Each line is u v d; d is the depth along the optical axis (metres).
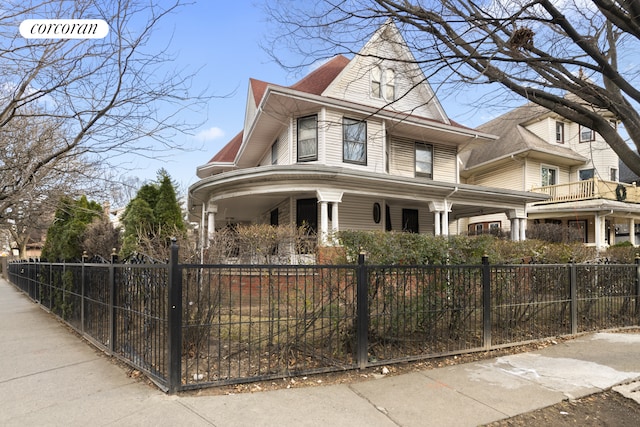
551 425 3.24
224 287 5.01
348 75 13.31
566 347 5.61
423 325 5.08
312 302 4.50
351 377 4.22
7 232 22.23
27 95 5.00
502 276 5.69
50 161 5.70
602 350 5.44
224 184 10.66
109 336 5.11
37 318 8.41
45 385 3.97
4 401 3.56
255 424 3.10
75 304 6.94
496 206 13.63
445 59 4.32
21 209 6.36
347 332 4.70
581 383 4.12
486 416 3.35
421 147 14.41
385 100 13.91
